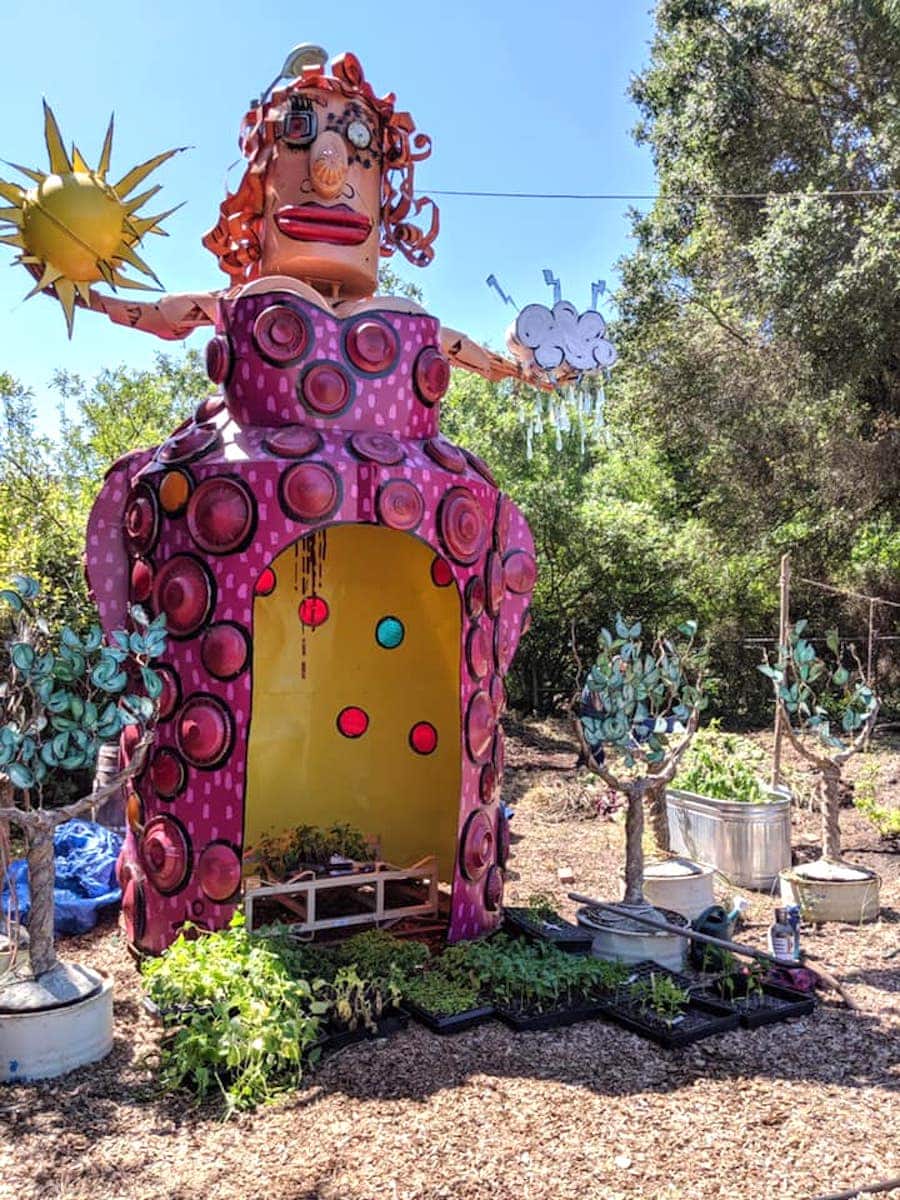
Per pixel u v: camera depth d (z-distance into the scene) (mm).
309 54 6695
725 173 18812
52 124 5348
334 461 5828
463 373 20500
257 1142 4156
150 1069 4758
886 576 19250
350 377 6133
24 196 5430
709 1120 4332
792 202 16984
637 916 6047
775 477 19031
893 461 17953
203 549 5699
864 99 18500
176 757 5723
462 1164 3982
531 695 18438
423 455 6262
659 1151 4082
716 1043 5090
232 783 5637
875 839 9680
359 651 7359
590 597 18703
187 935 5688
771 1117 4363
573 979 5496
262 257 6648
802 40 17938
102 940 6594
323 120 6398
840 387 17750
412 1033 5148
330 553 7309
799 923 6445
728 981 5586
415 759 7352
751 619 19375
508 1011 5285
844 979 6074
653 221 20219
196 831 5672
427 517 6047
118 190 5512
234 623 5652
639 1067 4812
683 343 18891
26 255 5477
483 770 6289
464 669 6168
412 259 6992
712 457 19719
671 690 6730
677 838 8680
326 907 6961
